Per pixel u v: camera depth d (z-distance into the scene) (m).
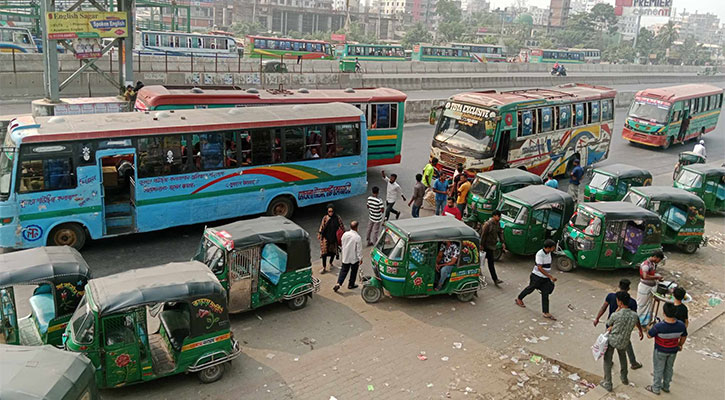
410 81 46.34
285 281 11.62
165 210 14.66
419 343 11.06
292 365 10.04
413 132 31.58
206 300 9.12
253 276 11.28
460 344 11.14
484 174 17.62
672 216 16.91
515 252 15.35
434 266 12.33
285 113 16.56
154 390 9.14
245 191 15.85
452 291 12.69
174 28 56.38
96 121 14.10
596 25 157.62
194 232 15.99
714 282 15.16
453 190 17.58
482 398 9.51
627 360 10.76
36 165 12.87
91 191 13.62
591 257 14.53
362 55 65.12
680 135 32.31
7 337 9.46
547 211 15.23
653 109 31.17
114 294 8.68
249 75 38.81
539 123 21.88
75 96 30.98
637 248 14.62
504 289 13.80
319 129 16.84
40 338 9.73
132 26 28.52
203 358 9.22
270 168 16.12
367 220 17.86
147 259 14.05
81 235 13.97
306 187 16.97
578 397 9.70
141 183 14.14
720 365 10.88
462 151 20.47
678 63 154.38
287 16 177.38
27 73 29.91
